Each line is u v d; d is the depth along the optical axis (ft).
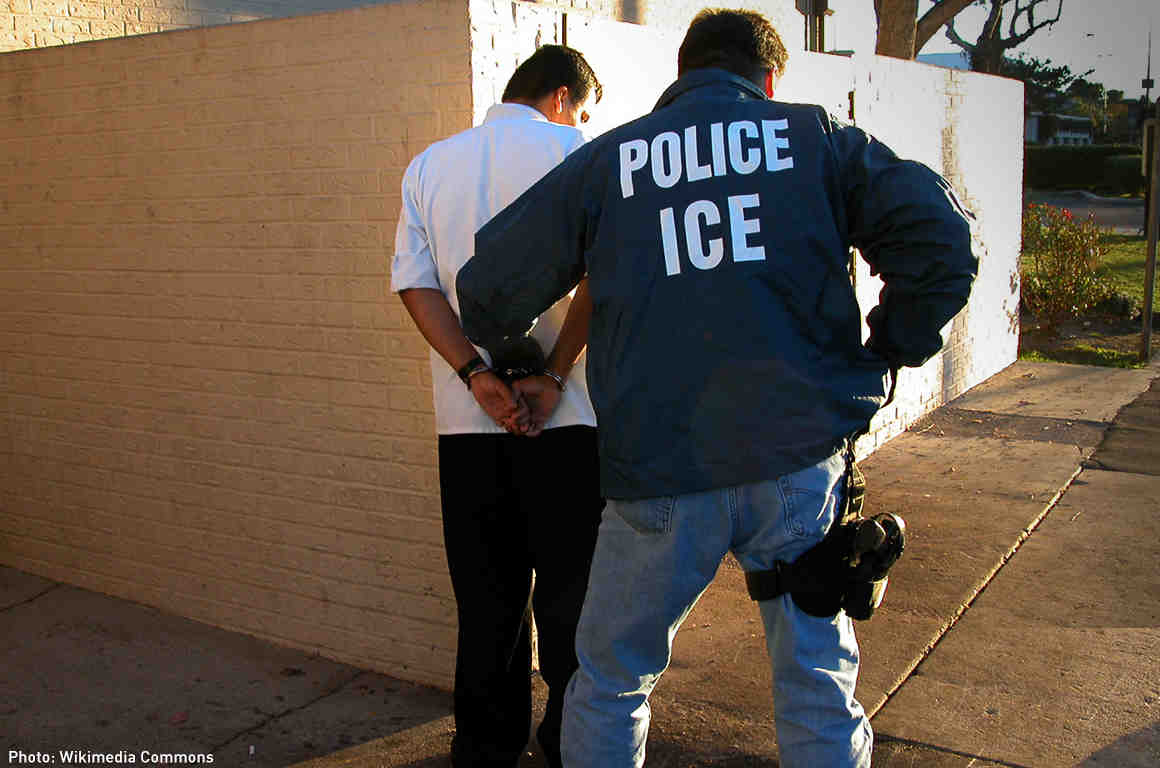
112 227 12.67
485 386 8.25
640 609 6.65
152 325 12.58
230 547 12.43
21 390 13.94
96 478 13.47
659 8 28.07
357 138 10.71
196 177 11.89
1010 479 18.07
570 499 8.79
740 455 6.24
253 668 11.67
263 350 11.75
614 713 6.84
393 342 10.87
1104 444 20.18
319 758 9.80
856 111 18.29
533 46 10.59
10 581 14.14
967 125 23.56
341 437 11.37
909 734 9.94
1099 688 10.75
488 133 8.57
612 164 6.60
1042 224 33.76
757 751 9.71
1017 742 9.76
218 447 12.32
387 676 11.46
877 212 6.11
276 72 11.11
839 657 6.51
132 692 11.11
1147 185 29.19
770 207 6.19
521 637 9.39
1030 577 13.82
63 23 16.07
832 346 6.31
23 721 10.49
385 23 10.34
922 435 21.16
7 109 13.25
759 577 6.49
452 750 9.44
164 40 11.84
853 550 6.30
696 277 6.23
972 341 25.07
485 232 7.07
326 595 11.78
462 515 9.04
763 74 6.86
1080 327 33.55
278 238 11.41
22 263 13.56
